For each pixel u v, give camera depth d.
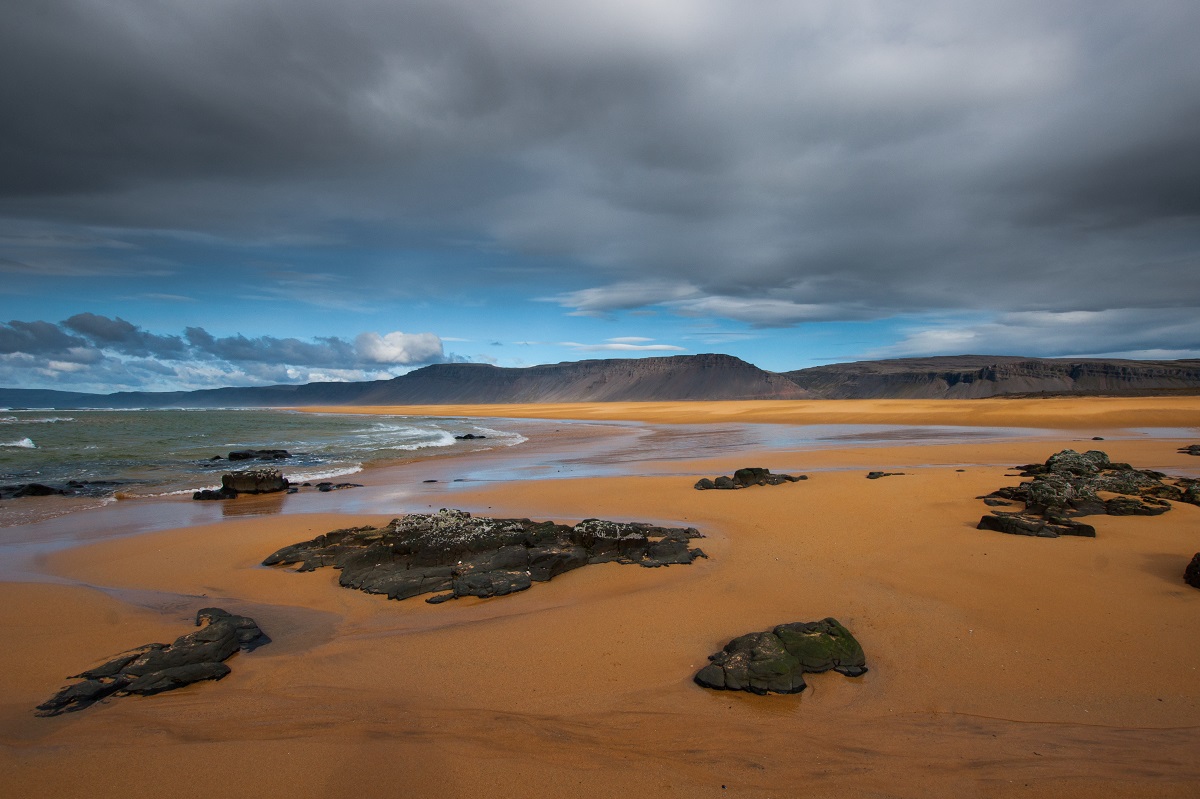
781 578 11.30
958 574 10.99
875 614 9.49
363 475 28.69
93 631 9.62
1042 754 6.00
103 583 12.38
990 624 8.98
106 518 18.94
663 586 11.24
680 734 6.49
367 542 14.51
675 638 8.97
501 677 7.92
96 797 5.35
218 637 8.72
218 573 12.98
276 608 10.94
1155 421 49.94
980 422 53.28
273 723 6.74
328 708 7.12
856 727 6.62
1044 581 10.43
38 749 6.16
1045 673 7.61
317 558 13.52
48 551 14.83
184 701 7.32
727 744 6.29
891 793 5.44
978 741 6.28
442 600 11.01
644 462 30.92
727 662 7.76
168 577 12.74
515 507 19.36
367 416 118.12
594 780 5.63
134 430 58.44
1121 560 11.30
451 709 7.09
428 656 8.63
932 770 5.79
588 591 11.27
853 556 12.39
